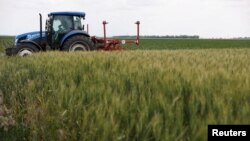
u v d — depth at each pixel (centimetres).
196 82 467
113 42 1939
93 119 413
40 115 525
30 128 536
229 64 743
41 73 782
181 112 377
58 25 1827
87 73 656
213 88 444
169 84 477
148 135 351
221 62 809
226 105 363
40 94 598
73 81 595
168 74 546
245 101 385
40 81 692
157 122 346
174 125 349
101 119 392
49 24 1822
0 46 3859
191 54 1215
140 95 446
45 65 853
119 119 394
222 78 508
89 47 1786
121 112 401
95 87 509
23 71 826
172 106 384
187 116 384
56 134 477
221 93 412
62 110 491
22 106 634
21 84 728
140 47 4431
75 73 674
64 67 768
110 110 404
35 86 665
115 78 564
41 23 1809
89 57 955
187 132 342
